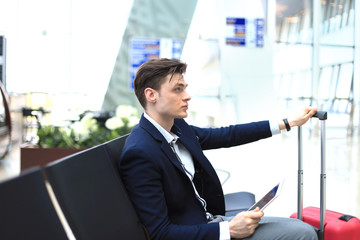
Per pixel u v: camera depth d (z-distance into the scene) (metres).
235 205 1.62
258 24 8.05
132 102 8.01
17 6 11.59
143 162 1.10
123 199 1.04
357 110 9.70
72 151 3.24
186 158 1.31
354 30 9.65
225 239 1.06
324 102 9.65
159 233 1.06
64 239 0.69
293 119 1.51
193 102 8.45
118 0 8.17
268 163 5.05
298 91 9.17
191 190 1.21
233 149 6.20
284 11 8.45
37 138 3.41
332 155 5.62
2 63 6.57
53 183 0.75
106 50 9.00
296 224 1.14
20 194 0.61
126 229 0.99
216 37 8.12
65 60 11.48
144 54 8.10
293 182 3.93
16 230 0.58
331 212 1.59
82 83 11.53
